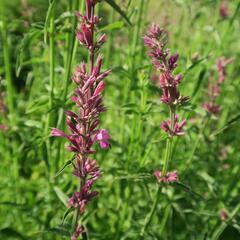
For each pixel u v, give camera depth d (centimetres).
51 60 34
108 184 46
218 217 39
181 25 48
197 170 45
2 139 46
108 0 27
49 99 35
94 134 23
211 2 45
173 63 27
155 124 44
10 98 42
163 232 40
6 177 48
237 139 51
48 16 30
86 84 21
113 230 42
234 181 45
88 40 23
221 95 49
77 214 25
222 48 46
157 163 44
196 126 44
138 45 43
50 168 39
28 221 43
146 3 41
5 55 40
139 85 36
